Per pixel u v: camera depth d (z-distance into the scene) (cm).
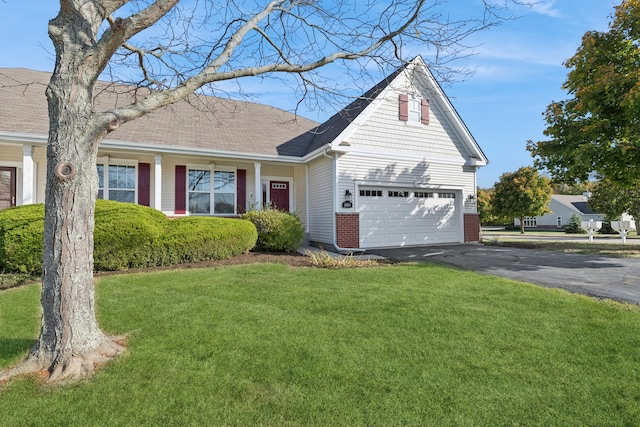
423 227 1287
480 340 359
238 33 442
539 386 274
